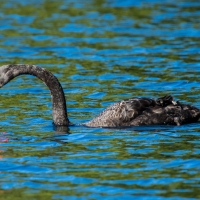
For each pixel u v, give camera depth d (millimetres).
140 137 15039
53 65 23703
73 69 23031
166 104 16453
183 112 16250
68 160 13523
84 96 19578
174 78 21359
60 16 32562
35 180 12453
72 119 17125
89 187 12031
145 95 19500
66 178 12523
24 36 28516
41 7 34719
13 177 12648
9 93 20141
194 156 13531
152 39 27484
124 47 26188
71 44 26922
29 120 16953
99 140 14930
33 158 13703
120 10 33812
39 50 26031
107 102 18844
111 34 28625
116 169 12914
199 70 22375
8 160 13594
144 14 32719
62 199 11500
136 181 12258
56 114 16500
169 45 26328
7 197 11641
